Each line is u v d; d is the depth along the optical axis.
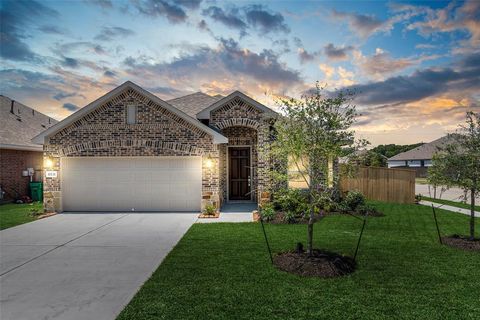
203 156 13.09
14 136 17.72
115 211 13.40
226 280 5.69
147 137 13.21
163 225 10.76
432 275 5.92
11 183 17.25
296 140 6.49
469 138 8.14
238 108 13.70
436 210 13.86
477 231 9.59
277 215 11.75
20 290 5.47
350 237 8.83
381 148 68.44
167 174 13.35
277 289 5.29
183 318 4.37
